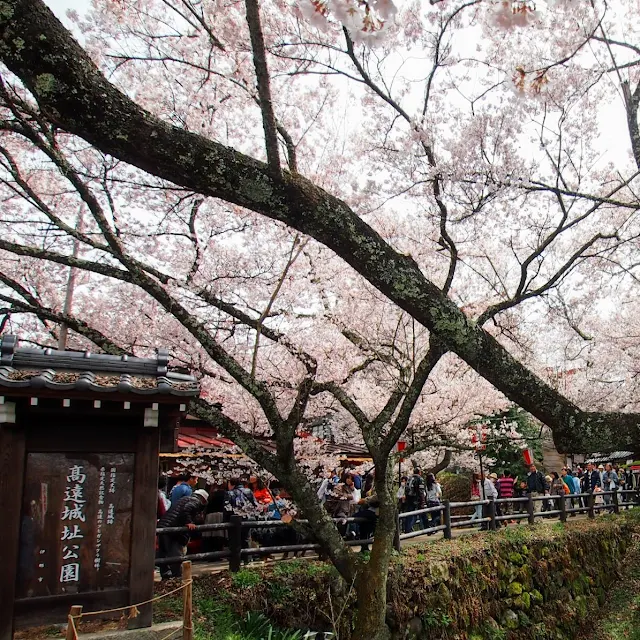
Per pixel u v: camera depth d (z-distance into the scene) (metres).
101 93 2.57
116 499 4.71
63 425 4.61
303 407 6.16
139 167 2.76
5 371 4.34
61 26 2.59
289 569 7.34
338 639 6.56
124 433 4.79
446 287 5.99
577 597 11.15
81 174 7.30
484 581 9.11
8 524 4.32
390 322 9.50
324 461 10.57
